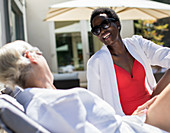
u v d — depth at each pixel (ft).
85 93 3.34
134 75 6.01
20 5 22.79
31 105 3.36
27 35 29.19
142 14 12.29
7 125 2.77
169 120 3.96
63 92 3.30
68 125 3.09
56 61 29.45
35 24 29.22
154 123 4.10
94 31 6.19
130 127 3.71
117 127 3.49
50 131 3.21
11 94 4.62
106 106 3.46
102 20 6.06
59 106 3.19
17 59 3.57
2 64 3.51
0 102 3.22
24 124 2.81
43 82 3.79
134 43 6.25
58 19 12.76
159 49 6.16
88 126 3.13
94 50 29.89
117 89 5.96
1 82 3.61
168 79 5.75
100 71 6.18
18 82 3.63
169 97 3.92
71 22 29.73
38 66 3.73
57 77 15.35
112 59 6.15
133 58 6.20
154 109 4.09
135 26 25.75
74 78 15.40
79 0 12.32
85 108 3.30
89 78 6.31
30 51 3.78
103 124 3.34
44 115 3.22
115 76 6.02
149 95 6.01
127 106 5.92
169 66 5.90
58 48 29.84
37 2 29.14
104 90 6.12
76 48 29.96
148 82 6.24
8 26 14.38
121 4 11.23
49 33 29.30
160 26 25.38
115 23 6.25
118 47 6.15
